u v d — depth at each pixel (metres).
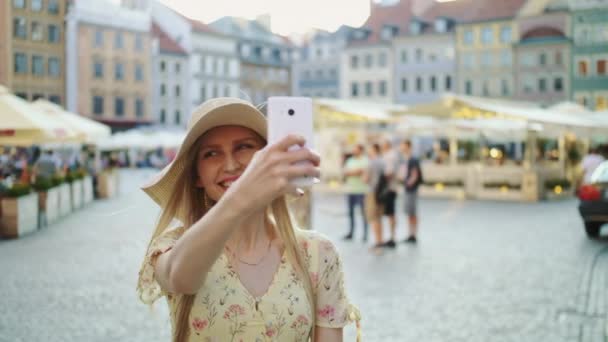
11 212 13.66
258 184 1.43
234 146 2.06
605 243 12.86
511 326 6.42
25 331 6.20
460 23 71.69
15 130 15.12
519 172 26.11
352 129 30.27
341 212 19.92
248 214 1.49
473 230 15.30
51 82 56.81
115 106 66.94
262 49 86.94
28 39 53.59
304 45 89.81
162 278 1.83
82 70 61.75
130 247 12.02
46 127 15.33
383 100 77.50
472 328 6.35
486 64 70.62
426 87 74.56
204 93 78.56
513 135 30.62
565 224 16.59
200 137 2.09
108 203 23.00
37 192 15.60
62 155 28.19
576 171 30.19
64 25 59.53
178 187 2.20
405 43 75.62
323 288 2.12
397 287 8.41
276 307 1.99
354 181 13.38
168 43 74.81
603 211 13.31
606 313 6.96
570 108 31.34
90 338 5.98
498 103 28.27
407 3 78.31
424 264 10.31
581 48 65.00
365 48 78.44
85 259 10.62
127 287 8.30
